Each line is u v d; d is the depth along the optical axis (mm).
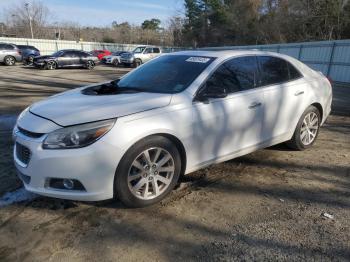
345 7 32156
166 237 3213
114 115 3432
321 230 3348
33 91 12344
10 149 5395
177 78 4277
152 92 4113
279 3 40625
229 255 2973
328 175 4621
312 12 34625
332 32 33000
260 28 42844
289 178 4504
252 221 3490
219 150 4277
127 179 3490
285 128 5102
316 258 2941
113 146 3322
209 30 57344
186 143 3879
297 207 3775
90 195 3363
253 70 4715
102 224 3396
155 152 3666
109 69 27469
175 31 64125
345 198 3996
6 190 4031
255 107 4531
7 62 26453
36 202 3773
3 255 2922
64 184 3352
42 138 3326
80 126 3301
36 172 3338
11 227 3312
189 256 2955
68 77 18781
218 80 4281
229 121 4258
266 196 4016
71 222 3420
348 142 6121
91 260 2887
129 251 3010
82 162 3246
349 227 3408
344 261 2912
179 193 4047
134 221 3457
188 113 3869
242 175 4578
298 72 5367
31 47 29766
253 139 4664
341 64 20125
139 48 32062
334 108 9992
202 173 4613
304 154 5395
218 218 3537
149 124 3533
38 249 3010
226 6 53906
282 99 4906
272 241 3166
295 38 37188
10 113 8336
